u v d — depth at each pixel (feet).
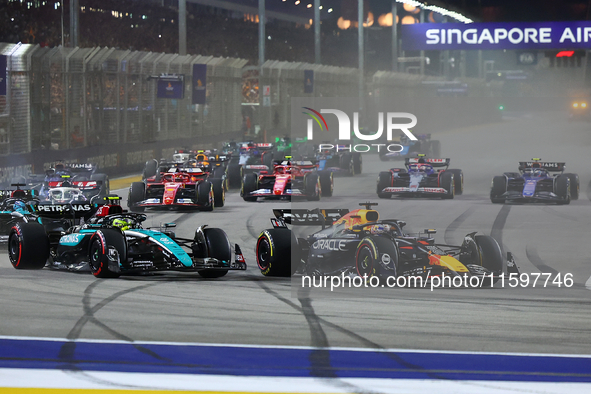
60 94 321.93
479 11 247.50
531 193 229.45
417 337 76.69
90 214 141.28
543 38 242.78
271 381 62.54
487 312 88.69
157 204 221.05
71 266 123.65
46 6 502.38
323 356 69.82
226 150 369.91
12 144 287.28
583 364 67.56
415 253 110.42
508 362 68.03
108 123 356.38
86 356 69.72
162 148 407.44
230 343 74.38
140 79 381.81
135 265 110.83
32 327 80.89
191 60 433.89
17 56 291.17
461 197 257.34
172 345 73.51
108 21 561.84
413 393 59.77
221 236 116.98
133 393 59.72
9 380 62.69
